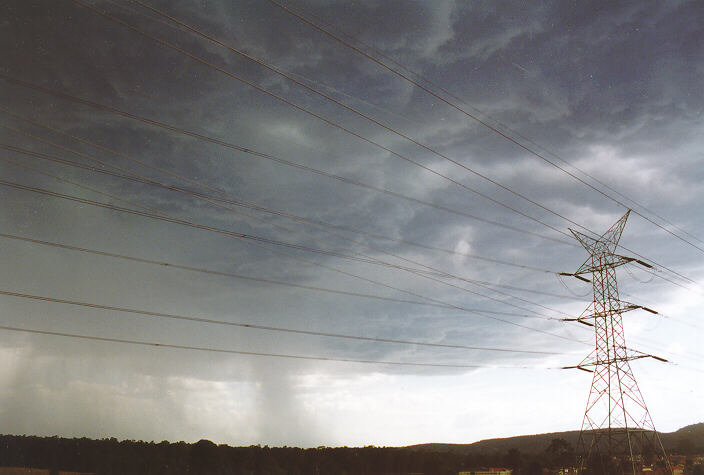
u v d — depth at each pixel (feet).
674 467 229.25
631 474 160.66
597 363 179.11
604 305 181.88
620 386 171.53
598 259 186.50
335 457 278.26
